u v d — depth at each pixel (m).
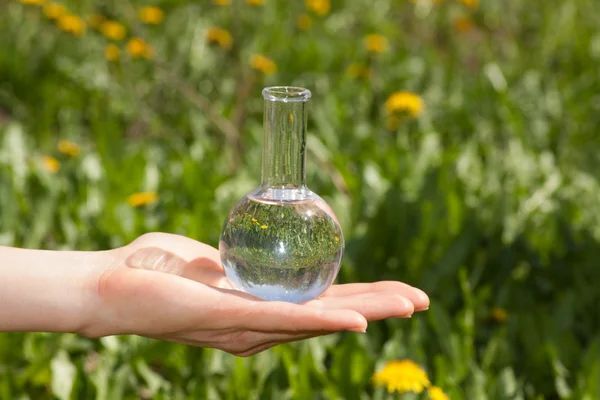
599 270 3.88
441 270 3.71
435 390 2.68
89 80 5.89
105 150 4.88
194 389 2.97
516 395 3.06
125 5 6.79
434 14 8.12
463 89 6.33
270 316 1.82
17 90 6.25
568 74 7.12
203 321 1.91
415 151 5.33
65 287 2.00
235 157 4.96
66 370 3.02
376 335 3.40
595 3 8.77
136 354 3.10
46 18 5.92
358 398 3.01
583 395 2.99
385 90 6.16
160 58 6.29
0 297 1.98
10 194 3.95
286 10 7.83
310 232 1.88
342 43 7.11
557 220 4.11
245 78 6.11
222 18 6.77
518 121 5.33
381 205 3.93
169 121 5.93
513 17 8.28
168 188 4.46
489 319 3.59
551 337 3.35
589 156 5.37
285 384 3.06
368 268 3.84
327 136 5.17
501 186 4.60
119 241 3.91
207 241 3.76
